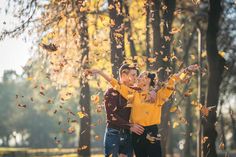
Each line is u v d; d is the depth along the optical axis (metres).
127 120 9.04
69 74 14.26
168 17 14.69
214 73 17.33
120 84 8.91
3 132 113.56
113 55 13.29
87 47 14.91
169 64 14.27
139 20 19.95
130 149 9.14
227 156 14.23
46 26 14.35
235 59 26.83
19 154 42.44
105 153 9.07
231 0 23.59
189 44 27.30
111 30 13.34
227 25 26.16
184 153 34.75
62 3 13.45
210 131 16.89
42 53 14.41
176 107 10.70
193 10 23.20
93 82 21.52
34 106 101.94
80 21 14.09
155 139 9.02
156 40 14.53
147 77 9.10
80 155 25.95
